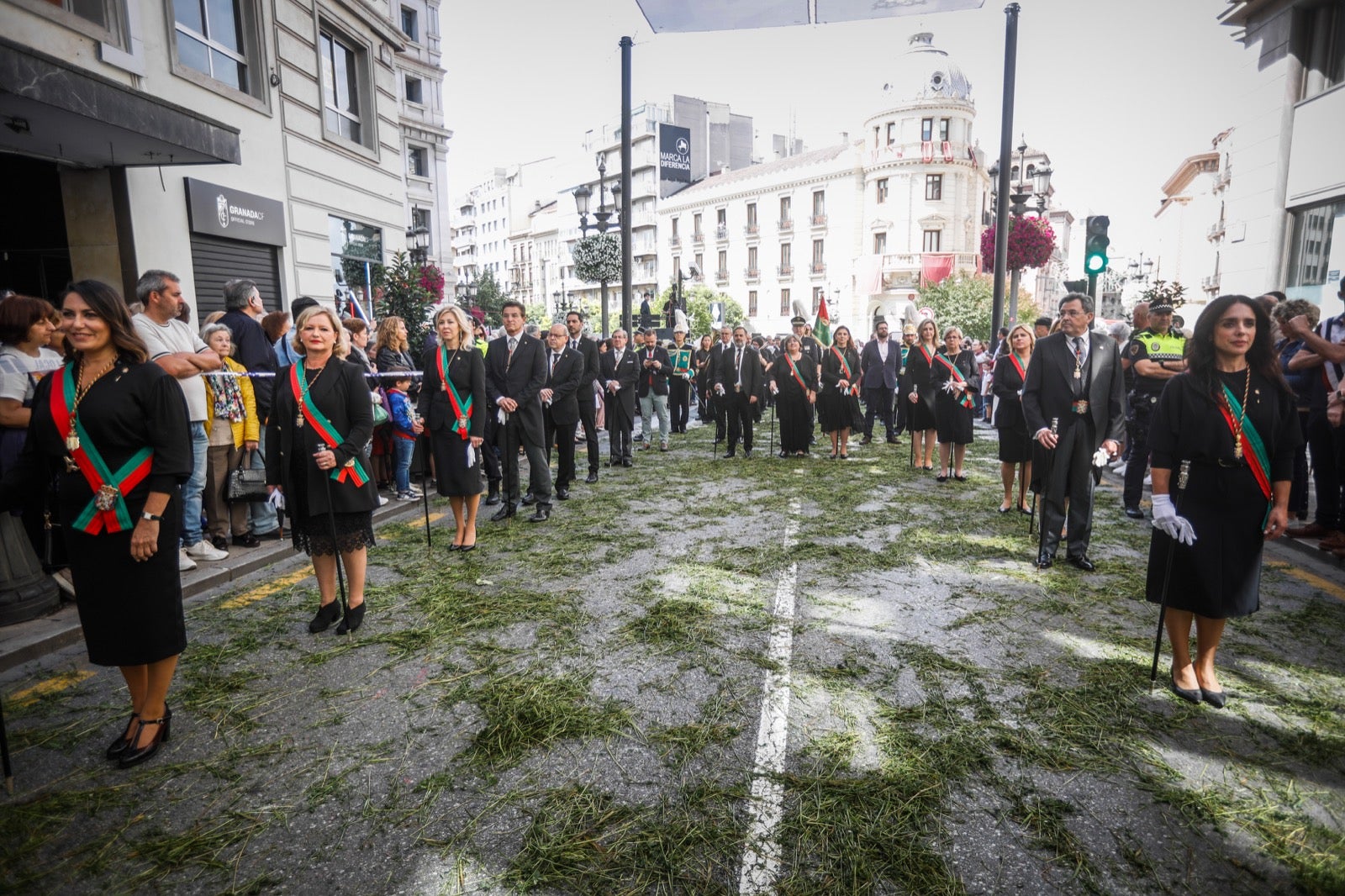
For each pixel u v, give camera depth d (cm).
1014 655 395
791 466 1036
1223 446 329
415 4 3709
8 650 392
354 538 431
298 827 262
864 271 5112
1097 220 944
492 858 245
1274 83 1208
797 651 401
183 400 306
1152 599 353
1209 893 228
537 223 9350
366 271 1483
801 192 5547
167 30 922
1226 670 375
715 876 236
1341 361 557
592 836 254
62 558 469
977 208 5144
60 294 879
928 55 4972
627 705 342
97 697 359
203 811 271
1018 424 702
